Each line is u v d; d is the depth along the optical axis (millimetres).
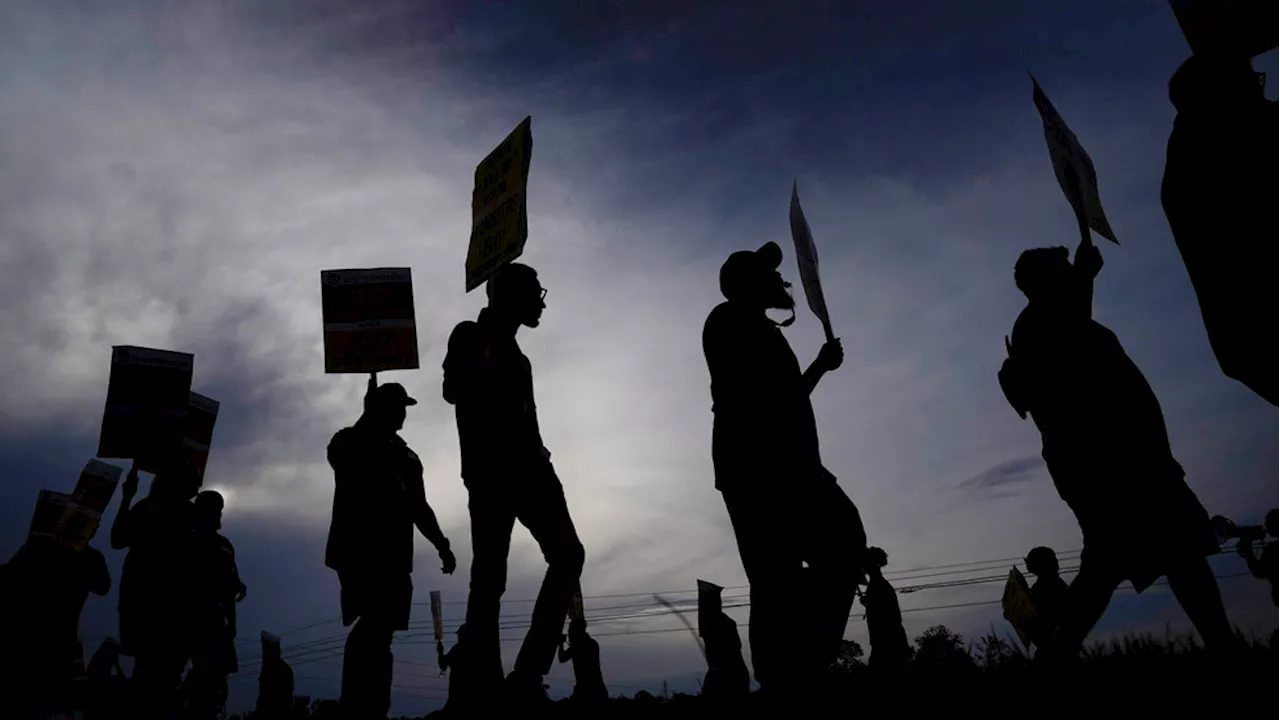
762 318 4578
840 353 4684
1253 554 5953
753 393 4309
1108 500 4258
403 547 5910
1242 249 3297
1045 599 6840
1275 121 3354
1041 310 4766
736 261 4617
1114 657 4391
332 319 7426
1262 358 3303
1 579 7555
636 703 6570
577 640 7465
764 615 4152
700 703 5383
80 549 7961
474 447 4816
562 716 5383
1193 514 4207
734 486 4262
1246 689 3133
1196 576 4090
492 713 4547
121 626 6977
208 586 8234
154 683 6898
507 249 5492
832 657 4117
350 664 5609
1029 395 4844
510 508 4793
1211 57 3527
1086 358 4480
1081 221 4613
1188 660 3904
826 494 4230
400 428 6355
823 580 4117
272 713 11070
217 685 8203
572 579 4773
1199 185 3453
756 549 4176
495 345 4973
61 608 7633
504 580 4883
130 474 7574
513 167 5621
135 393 8352
